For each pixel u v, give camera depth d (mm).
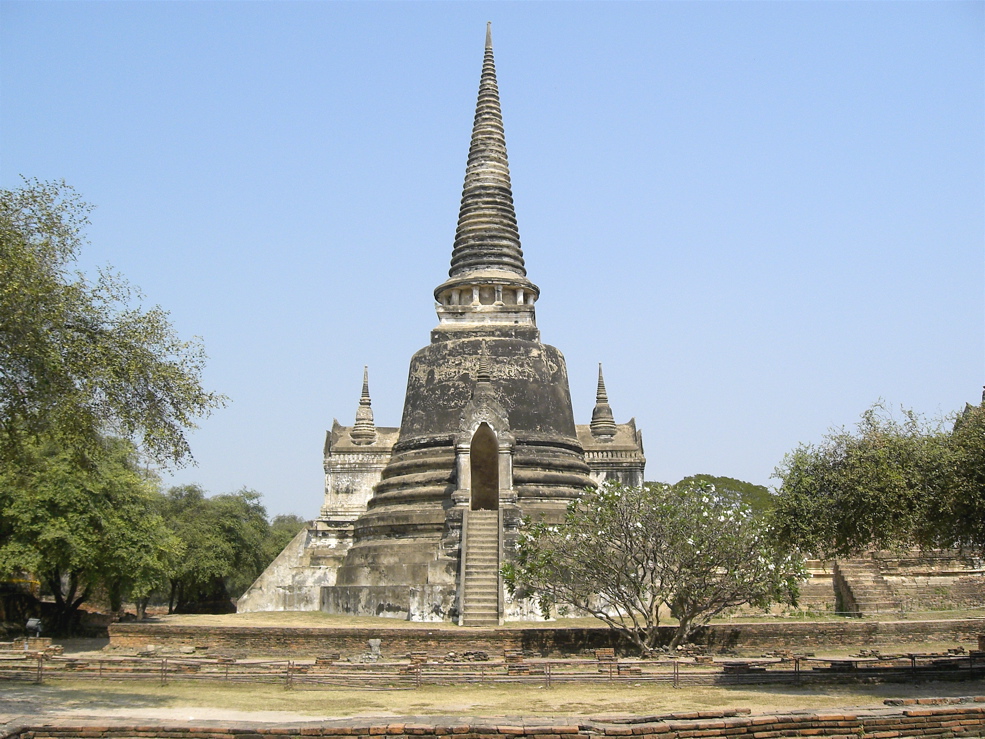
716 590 28578
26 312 19797
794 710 17906
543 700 21156
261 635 29688
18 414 21188
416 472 43344
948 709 16578
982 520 22391
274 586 44250
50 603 46312
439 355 45562
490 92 52938
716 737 15758
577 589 29562
